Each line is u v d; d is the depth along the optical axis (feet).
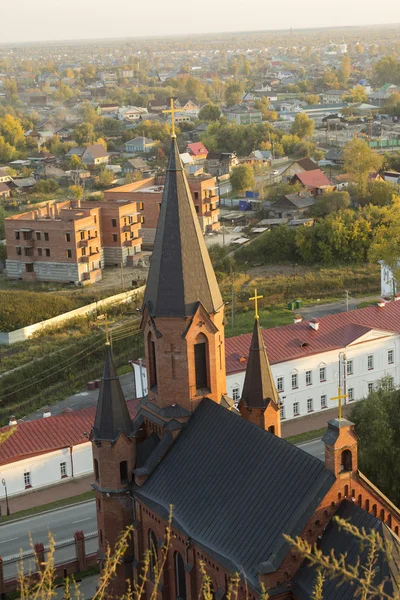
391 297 409.69
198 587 172.14
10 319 461.37
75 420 303.68
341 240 564.71
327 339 347.97
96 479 204.74
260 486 168.55
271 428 210.38
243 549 161.79
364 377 353.10
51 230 553.23
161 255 193.98
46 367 403.75
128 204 595.47
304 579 153.58
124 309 487.20
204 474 181.98
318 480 158.20
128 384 384.68
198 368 198.29
